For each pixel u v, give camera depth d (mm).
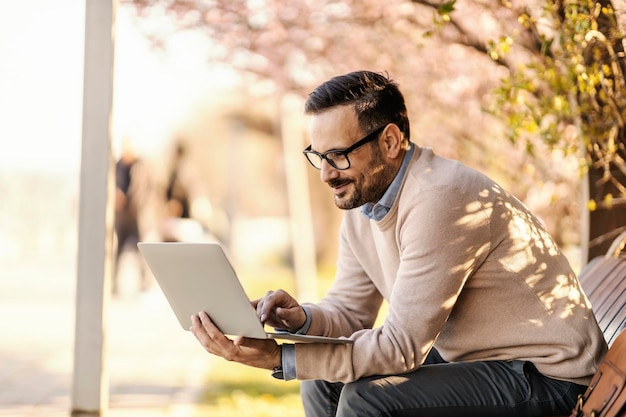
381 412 3557
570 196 7883
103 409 5199
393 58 8438
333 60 8742
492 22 6918
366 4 8008
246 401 7723
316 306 4145
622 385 3293
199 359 10055
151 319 13461
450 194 3578
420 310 3547
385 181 3705
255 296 15164
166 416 7145
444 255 3539
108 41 5156
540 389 3615
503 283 3656
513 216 3695
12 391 8258
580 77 4770
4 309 13820
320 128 3670
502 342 3686
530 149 5344
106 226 5195
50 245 27391
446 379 3611
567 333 3643
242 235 26062
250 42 8914
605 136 5047
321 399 4043
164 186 17750
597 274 4594
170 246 3539
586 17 4637
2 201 27141
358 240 4062
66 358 9961
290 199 16141
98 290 5195
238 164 23828
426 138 8617
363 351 3570
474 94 8211
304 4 8562
